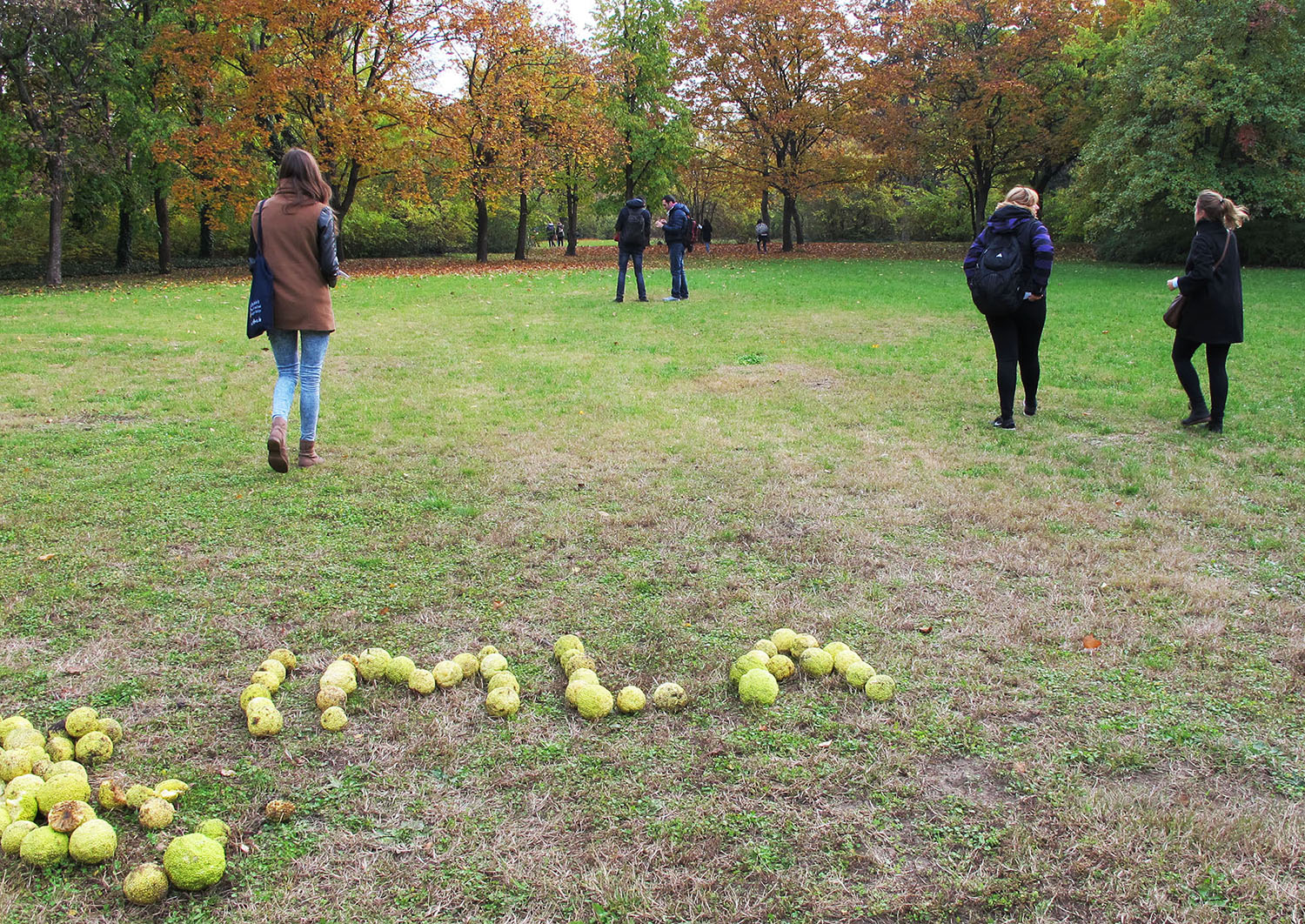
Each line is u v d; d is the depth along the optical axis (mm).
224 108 25578
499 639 3502
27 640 3459
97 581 3990
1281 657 3307
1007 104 29828
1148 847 2312
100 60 21734
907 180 44344
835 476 5578
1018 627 3549
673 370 9031
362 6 23141
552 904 2133
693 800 2525
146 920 2088
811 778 2621
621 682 3180
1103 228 26219
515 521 4785
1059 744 2787
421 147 26766
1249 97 21375
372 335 11328
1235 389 8070
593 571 4145
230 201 25344
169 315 13719
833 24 30641
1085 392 8070
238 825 2428
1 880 2201
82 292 18969
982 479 5527
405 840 2371
